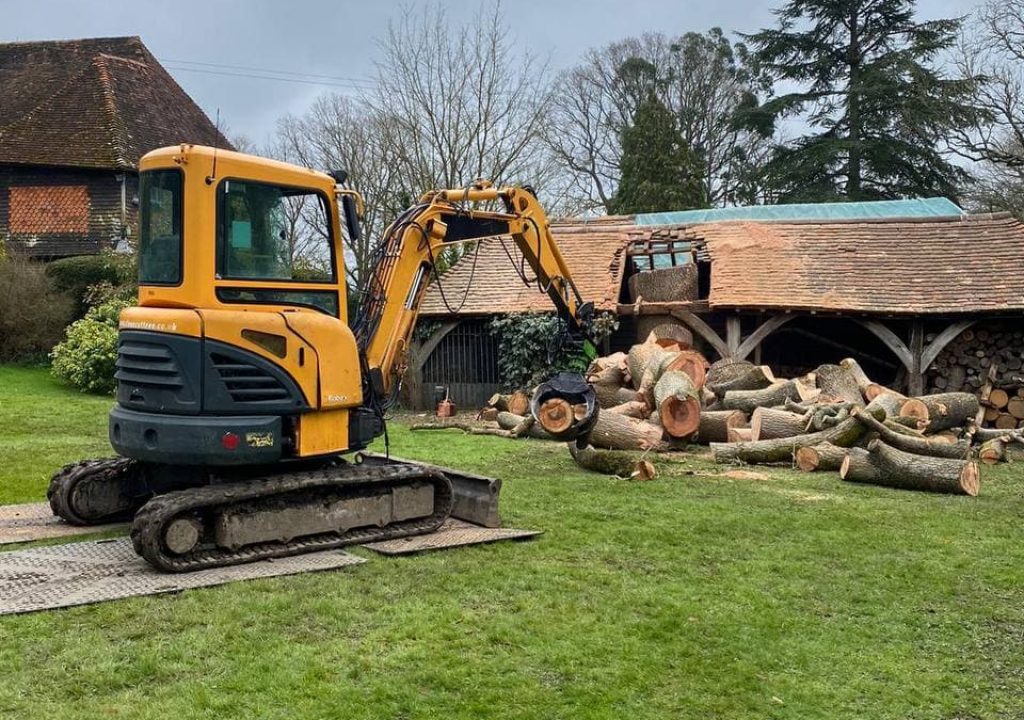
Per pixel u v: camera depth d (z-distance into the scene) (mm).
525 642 5930
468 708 4961
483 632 6090
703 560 8016
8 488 11109
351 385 8133
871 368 21156
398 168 30375
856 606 6840
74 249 27281
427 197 9492
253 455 7523
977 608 6816
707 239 21203
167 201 7613
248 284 7684
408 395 21141
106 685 5164
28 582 6961
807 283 18984
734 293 18984
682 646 5930
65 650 5613
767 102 39719
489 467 12844
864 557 8148
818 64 38656
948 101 35312
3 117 29781
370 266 9242
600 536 8773
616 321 19875
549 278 10570
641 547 8391
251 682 5215
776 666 5664
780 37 39594
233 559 7457
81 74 30203
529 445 15078
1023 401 16688
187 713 4812
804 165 37750
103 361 20281
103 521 9109
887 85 36656
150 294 7680
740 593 7047
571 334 11016
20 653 5578
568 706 5016
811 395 14773
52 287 23812
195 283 7426
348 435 8281
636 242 21422
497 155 30391
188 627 6070
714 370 16469
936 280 18328
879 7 38312
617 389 16547
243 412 7516
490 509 9000
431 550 8102
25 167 27359
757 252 20219
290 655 5625
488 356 20938
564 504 10258
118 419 7688
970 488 10930
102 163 27109
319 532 8047
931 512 10008
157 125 30594
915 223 20578
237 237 7645
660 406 14156
